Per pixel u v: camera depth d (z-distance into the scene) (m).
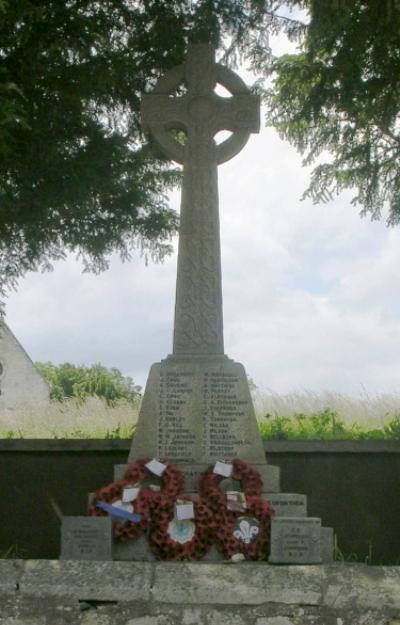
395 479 6.50
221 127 6.29
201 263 6.07
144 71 6.81
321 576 4.07
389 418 8.03
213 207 6.15
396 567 4.09
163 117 6.30
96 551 5.05
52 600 4.08
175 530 5.29
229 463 5.62
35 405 9.64
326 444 6.51
